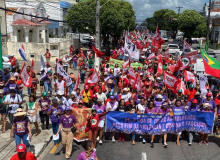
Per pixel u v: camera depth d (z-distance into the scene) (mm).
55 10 48125
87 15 35688
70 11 36656
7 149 8977
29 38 33312
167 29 95812
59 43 29391
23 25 30188
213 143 10164
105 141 10133
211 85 14820
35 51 28906
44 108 10477
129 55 15719
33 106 9969
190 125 9961
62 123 8492
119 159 8570
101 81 13711
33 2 45344
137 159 8594
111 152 9102
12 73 14367
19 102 10195
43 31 35188
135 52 15695
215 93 11156
